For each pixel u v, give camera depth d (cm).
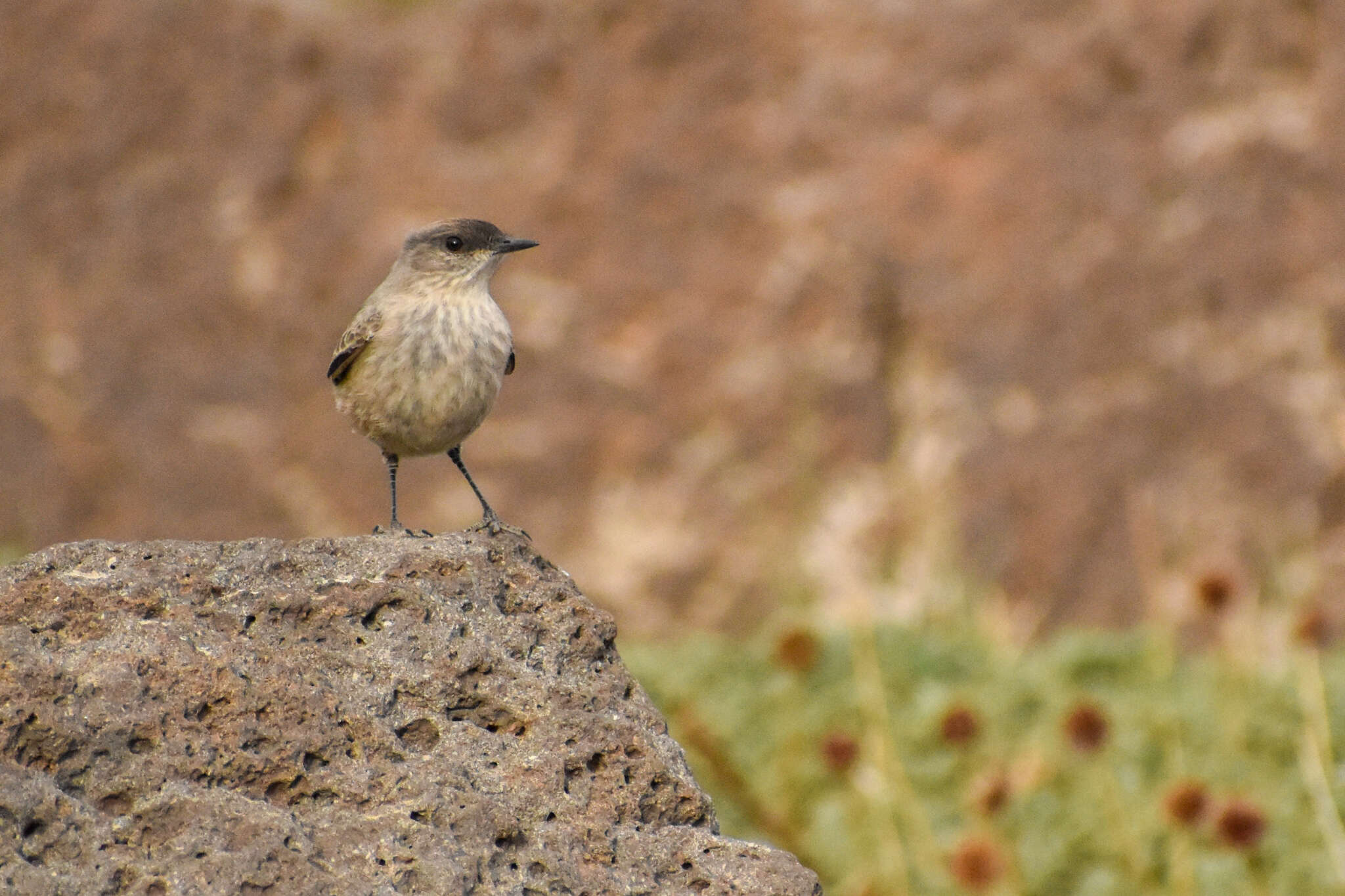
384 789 490
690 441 1627
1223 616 1327
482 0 1755
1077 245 1591
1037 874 977
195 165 1759
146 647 494
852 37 1697
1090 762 1061
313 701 500
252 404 1709
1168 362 1548
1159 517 1509
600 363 1655
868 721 1155
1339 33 1600
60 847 446
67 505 1723
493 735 523
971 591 1518
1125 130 1612
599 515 1622
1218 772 1065
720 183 1678
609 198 1688
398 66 1750
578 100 1717
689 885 497
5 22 1811
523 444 1648
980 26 1670
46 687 473
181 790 466
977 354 1593
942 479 1574
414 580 554
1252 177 1576
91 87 1786
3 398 1752
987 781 966
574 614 568
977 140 1648
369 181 1730
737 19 1712
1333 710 1124
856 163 1662
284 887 452
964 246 1617
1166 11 1628
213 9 1781
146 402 1725
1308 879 945
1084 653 1262
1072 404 1559
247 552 544
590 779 518
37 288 1767
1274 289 1549
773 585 1567
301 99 1753
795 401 1617
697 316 1650
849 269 1631
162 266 1745
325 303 1709
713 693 1248
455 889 465
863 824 1052
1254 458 1510
